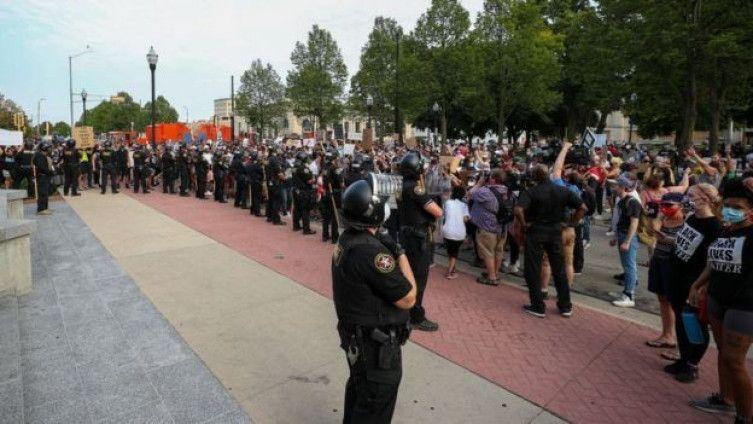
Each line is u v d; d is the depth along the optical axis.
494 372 4.32
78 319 5.37
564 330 5.29
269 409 3.69
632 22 21.00
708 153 22.42
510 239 7.65
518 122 45.06
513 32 31.23
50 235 9.84
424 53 32.72
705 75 19.98
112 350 4.61
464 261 8.45
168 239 9.70
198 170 16.34
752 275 3.24
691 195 4.19
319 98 42.50
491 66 32.25
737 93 22.83
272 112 51.62
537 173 5.63
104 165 16.91
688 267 4.16
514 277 7.51
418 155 5.14
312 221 12.55
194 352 4.63
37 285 6.55
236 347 4.75
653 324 5.55
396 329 2.64
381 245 2.61
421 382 4.13
